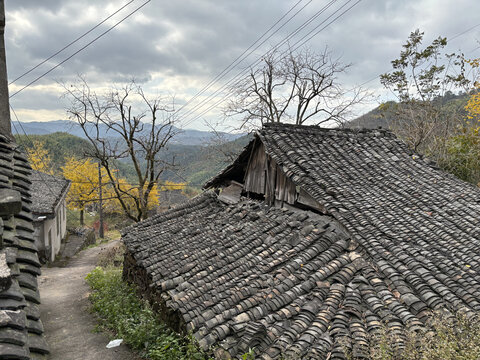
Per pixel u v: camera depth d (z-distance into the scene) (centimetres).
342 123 2061
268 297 522
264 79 1994
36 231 1559
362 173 787
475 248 562
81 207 3080
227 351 449
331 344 425
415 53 1603
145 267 790
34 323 233
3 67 502
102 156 1864
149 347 642
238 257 673
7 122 515
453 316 434
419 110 1680
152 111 1892
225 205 1060
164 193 3456
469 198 732
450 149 1364
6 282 218
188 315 548
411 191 741
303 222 712
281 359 418
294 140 829
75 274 1480
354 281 521
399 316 447
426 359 362
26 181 433
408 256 535
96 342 732
